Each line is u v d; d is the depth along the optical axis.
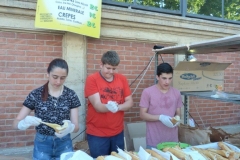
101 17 3.95
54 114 2.09
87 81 2.53
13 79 3.50
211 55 5.14
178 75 3.49
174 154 1.84
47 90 2.12
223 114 5.39
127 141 3.87
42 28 3.57
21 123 1.98
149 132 2.67
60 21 3.59
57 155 2.15
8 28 3.41
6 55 3.45
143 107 2.64
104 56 2.44
